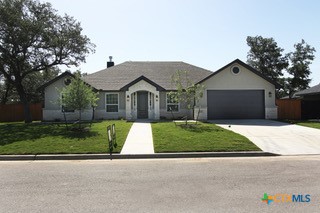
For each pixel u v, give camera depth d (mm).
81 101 16109
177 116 24672
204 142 12312
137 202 5547
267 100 23703
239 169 8375
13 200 5738
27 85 37281
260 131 16156
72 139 13242
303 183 6742
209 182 6922
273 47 46969
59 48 23031
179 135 14000
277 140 13391
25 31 20891
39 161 10094
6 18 20234
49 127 17922
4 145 12258
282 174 7680
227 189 6316
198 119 23047
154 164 9297
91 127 17188
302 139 13664
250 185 6609
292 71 46406
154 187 6555
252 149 11242
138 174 7863
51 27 22594
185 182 6949
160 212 5020
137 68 28250
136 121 21547
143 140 13211
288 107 26078
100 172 8164
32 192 6266
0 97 39750
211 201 5543
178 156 10625
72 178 7492
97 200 5684
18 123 22375
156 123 19688
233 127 17922
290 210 5043
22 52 22516
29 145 12094
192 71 27984
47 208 5266
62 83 23812
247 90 23719
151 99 24359
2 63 22875
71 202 5582
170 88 24688
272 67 47250
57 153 10812
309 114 25984
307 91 28922
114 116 24703
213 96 23531
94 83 25234
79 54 23938
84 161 10000
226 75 23641
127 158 10508
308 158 10164
